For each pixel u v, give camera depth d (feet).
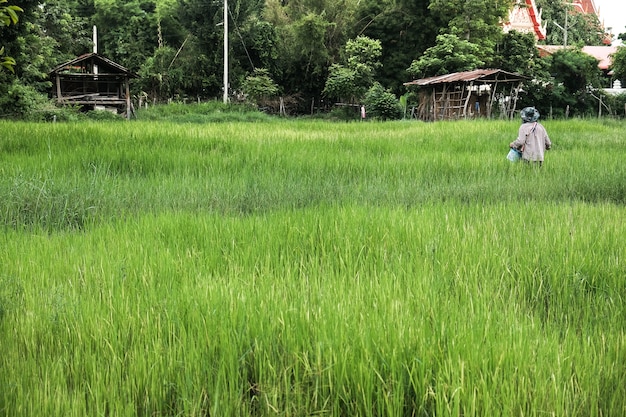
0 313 13.28
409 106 142.10
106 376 10.38
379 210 23.20
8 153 38.96
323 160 38.34
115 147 41.60
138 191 29.01
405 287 14.47
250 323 11.98
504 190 31.27
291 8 167.12
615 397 9.78
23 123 61.93
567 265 16.33
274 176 33.37
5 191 25.94
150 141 45.37
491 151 47.52
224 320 12.05
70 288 14.79
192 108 132.98
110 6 171.53
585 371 10.32
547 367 10.40
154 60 149.79
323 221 20.62
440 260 16.94
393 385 9.98
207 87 150.10
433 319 12.09
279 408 9.84
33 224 22.85
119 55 167.94
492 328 11.59
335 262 17.03
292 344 11.22
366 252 18.15
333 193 30.17
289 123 83.05
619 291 15.16
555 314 14.10
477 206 24.52
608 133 66.74
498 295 14.33
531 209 24.38
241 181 31.73
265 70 145.79
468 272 15.94
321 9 159.94
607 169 36.63
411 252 17.11
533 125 37.60
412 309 12.86
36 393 9.76
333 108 153.48
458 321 11.93
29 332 12.18
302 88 156.46
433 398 9.86
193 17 146.10
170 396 10.29
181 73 148.15
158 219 21.97
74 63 115.65
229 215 25.13
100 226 22.12
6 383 10.17
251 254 17.30
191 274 15.42
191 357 10.75
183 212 24.27
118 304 13.25
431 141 52.75
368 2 156.46
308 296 13.55
